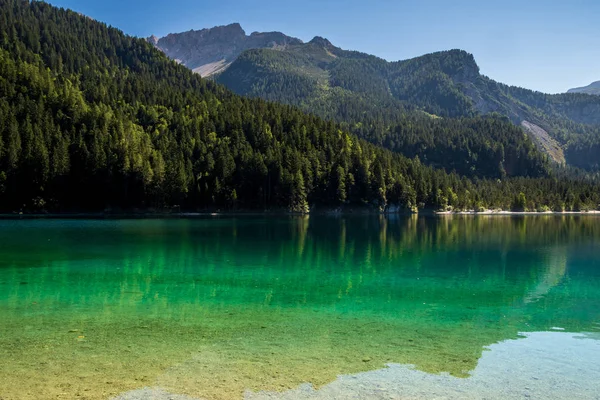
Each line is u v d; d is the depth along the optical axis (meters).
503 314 22.91
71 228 73.31
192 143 141.88
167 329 18.81
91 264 36.69
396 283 31.25
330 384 13.58
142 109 161.00
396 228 90.50
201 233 69.06
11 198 108.94
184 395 12.59
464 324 20.78
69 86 159.00
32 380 13.23
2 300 23.44
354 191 151.50
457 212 174.88
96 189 120.25
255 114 175.88
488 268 38.69
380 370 14.77
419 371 14.78
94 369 14.19
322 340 17.80
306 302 24.78
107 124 133.25
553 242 62.94
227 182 135.88
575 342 18.22
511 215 172.62
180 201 127.19
